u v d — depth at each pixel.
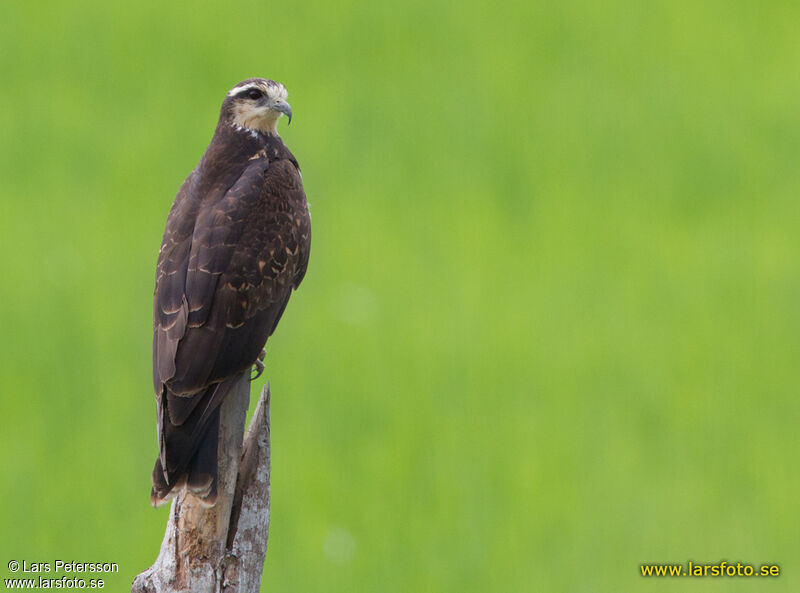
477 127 26.86
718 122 27.30
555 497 14.01
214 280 8.49
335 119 26.83
